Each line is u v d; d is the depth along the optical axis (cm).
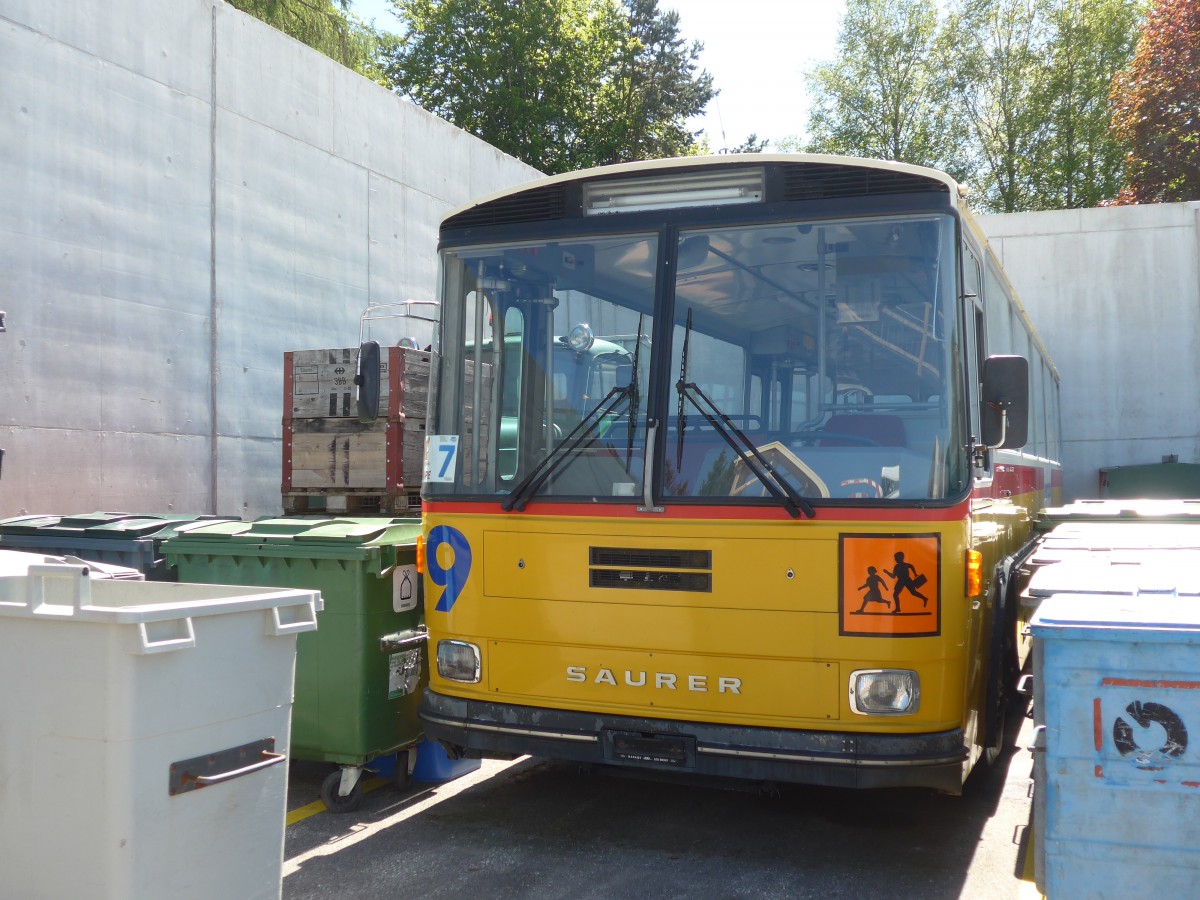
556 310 517
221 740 330
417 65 3725
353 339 1354
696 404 480
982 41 3700
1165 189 2917
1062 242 2008
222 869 331
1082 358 1995
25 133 939
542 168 3809
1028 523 871
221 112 1155
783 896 446
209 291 1137
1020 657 663
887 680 438
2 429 910
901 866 483
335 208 1327
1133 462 1966
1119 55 3584
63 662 308
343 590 550
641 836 525
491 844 512
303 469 903
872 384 461
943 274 462
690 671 463
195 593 379
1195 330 1939
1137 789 309
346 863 485
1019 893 450
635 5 4234
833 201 482
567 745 484
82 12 995
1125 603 341
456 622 514
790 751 445
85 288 993
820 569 446
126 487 1030
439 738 518
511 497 501
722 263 491
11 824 313
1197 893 303
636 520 475
